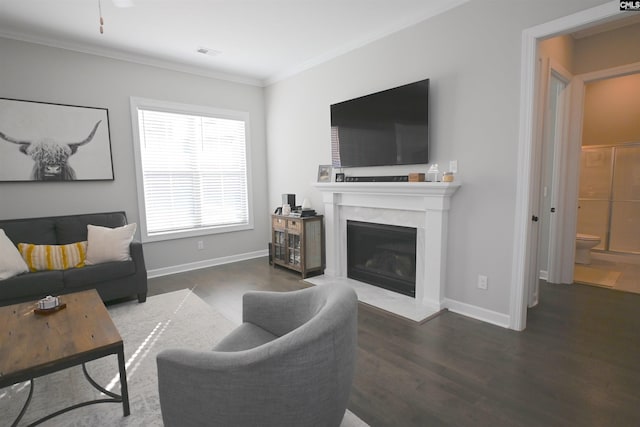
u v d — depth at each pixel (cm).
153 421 163
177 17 294
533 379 192
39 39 330
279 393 114
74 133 354
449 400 175
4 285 258
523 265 245
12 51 319
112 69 375
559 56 305
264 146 514
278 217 430
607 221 485
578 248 436
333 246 392
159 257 422
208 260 464
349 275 388
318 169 420
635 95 452
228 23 307
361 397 178
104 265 301
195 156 447
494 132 253
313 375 116
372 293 336
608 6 196
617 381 189
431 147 295
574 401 173
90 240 314
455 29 270
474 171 267
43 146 338
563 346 229
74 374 204
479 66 257
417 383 190
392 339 241
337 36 341
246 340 164
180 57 396
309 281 385
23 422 163
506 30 241
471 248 274
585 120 491
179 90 425
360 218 365
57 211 352
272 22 307
